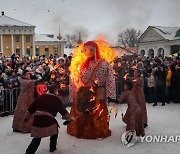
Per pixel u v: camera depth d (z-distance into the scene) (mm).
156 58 14445
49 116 5652
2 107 9484
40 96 5805
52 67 11742
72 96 7148
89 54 6984
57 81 10211
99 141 6707
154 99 11414
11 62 13539
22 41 57000
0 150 6184
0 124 8344
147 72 12000
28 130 7430
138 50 50781
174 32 45969
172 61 13812
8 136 7164
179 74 11828
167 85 11742
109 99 7527
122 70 11320
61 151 6090
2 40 55688
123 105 11039
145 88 11820
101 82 6910
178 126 7980
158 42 46281
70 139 6863
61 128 7832
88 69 6922
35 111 5738
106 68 6883
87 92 6875
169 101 11953
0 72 10844
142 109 7809
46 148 6262
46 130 5590
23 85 7488
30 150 5668
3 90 9516
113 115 9320
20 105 7465
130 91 6895
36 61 16281
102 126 6902
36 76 10383
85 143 6578
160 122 8438
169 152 5996
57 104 5762
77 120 6980
